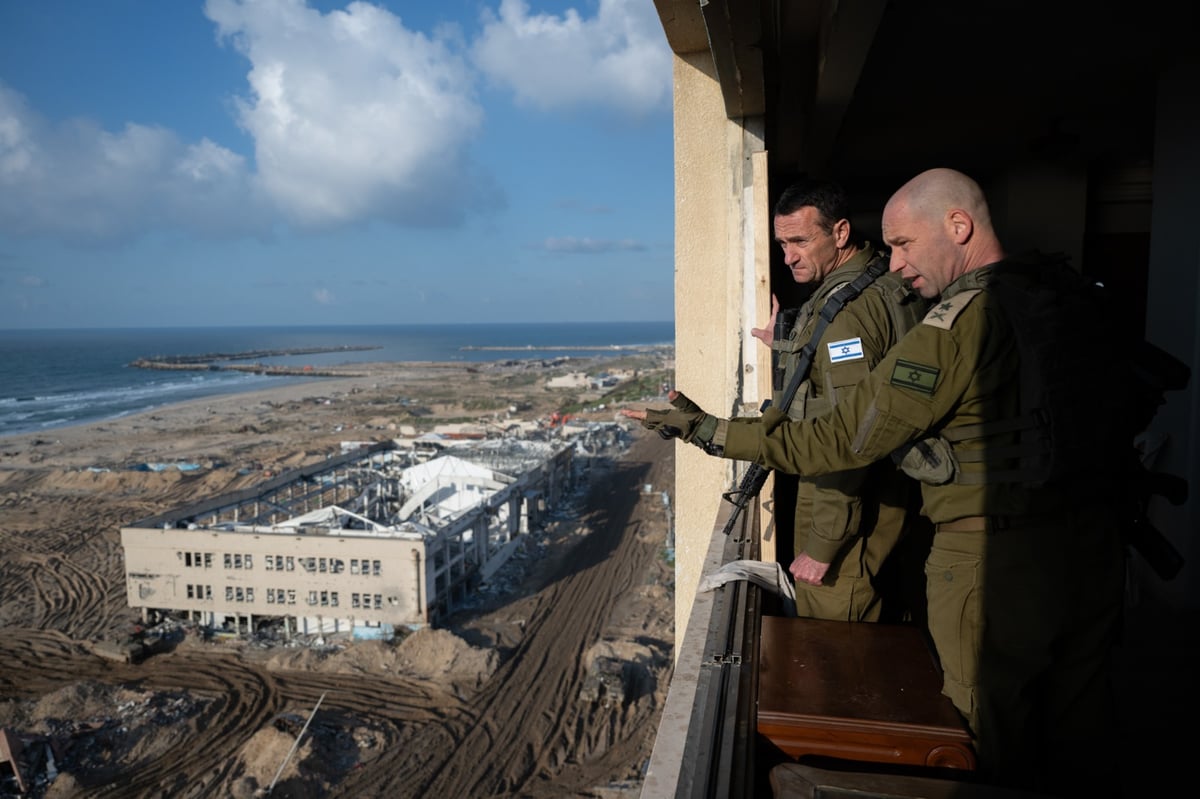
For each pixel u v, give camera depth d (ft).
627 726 92.43
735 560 9.26
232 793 77.56
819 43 12.71
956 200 6.76
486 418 319.47
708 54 12.18
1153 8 13.34
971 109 19.12
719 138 12.34
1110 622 6.40
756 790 6.70
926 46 14.96
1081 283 6.59
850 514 8.24
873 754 6.56
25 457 237.45
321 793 78.43
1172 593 18.44
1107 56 15.99
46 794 77.51
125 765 83.25
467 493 159.22
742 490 10.14
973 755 6.46
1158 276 18.95
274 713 94.53
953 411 6.46
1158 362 6.45
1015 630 6.38
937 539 7.04
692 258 12.84
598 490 201.16
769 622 8.65
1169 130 17.40
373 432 284.61
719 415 12.87
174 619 121.39
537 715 94.63
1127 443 6.47
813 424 6.80
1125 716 13.05
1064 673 6.47
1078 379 6.05
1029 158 23.90
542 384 459.32
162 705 95.30
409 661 106.52
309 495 157.28
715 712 5.75
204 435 279.90
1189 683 14.20
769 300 10.97
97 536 160.97
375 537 113.50
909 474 6.86
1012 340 6.25
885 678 7.34
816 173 23.07
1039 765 6.69
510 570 142.61
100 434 282.36
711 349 12.84
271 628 119.14
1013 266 6.53
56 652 110.22
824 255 9.06
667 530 164.86
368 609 114.21
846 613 9.02
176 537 118.62
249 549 116.78
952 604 6.78
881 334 7.97
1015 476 6.21
